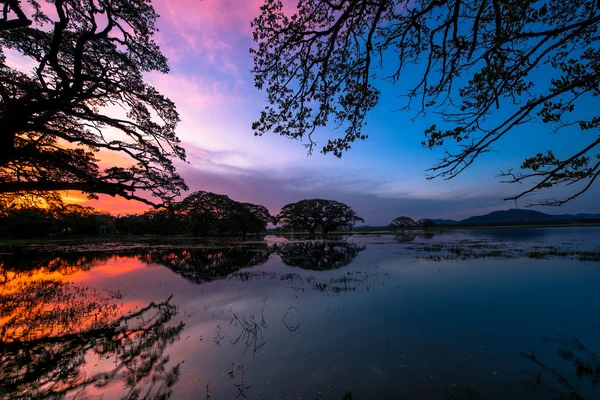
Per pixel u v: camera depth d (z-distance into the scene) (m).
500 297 8.71
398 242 33.69
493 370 4.58
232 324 6.91
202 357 5.29
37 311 8.15
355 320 7.00
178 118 11.58
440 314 7.28
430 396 3.96
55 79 9.02
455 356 5.08
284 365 4.93
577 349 5.22
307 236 54.91
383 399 3.93
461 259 16.89
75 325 6.97
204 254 23.55
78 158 10.81
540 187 2.45
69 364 5.11
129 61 9.70
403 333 6.13
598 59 2.98
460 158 2.79
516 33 2.48
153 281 12.44
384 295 9.22
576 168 2.25
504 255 18.12
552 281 10.63
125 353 5.48
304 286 10.84
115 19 8.90
